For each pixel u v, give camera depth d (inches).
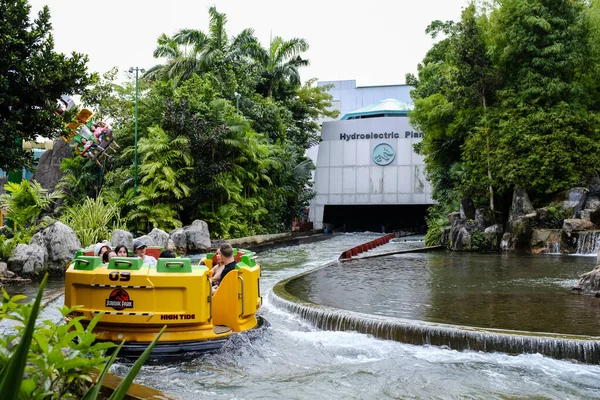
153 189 1096.8
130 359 278.5
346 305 414.9
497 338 305.1
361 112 2065.7
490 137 1027.9
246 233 1279.5
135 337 280.7
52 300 457.7
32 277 610.9
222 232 1173.1
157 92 1306.6
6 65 431.2
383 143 1941.4
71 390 107.7
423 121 1268.5
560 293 468.4
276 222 1598.2
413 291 489.4
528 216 943.7
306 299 446.3
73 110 480.7
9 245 639.8
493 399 241.6
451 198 1273.4
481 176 1041.5
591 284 463.5
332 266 737.0
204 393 246.7
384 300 438.6
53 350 93.7
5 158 429.4
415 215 2421.3
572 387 255.3
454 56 1099.3
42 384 94.4
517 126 979.9
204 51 1563.7
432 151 1326.3
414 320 344.8
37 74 433.1
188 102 1201.4
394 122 1934.1
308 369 284.0
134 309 279.3
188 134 1167.6
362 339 338.6
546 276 589.9
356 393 250.1
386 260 824.9
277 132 1700.3
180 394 244.4
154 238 908.0
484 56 1062.4
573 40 1016.9
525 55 1039.6
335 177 1977.1
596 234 849.5
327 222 2426.2
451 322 346.0
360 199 1952.5
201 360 286.4
